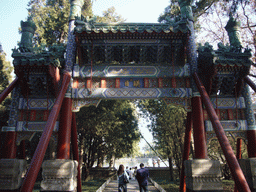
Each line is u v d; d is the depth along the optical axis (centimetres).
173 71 887
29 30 931
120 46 895
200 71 889
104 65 908
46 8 2288
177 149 2197
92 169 3155
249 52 817
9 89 802
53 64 798
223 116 868
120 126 2569
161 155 3025
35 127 834
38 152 584
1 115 1716
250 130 843
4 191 723
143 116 2464
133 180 2670
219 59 784
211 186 734
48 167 738
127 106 2800
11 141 811
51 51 845
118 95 862
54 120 677
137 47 899
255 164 776
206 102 750
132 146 3066
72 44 931
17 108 853
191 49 931
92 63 910
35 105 858
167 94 869
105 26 919
